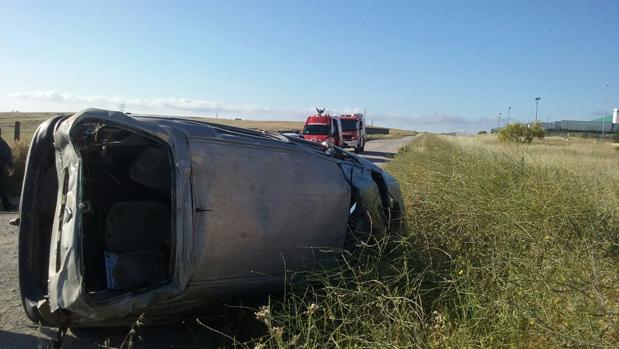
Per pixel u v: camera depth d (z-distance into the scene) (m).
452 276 4.02
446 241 5.05
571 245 4.72
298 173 4.29
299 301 3.97
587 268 4.11
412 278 4.09
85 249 3.89
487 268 4.09
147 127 3.62
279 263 4.10
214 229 3.70
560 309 3.49
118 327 4.31
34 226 3.99
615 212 6.14
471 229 5.21
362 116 33.59
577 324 3.26
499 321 3.45
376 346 3.23
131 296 3.48
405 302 3.64
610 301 3.69
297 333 3.55
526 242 4.84
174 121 4.03
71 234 3.44
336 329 3.36
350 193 4.63
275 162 4.18
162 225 4.09
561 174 7.79
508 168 8.10
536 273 3.88
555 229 5.11
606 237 5.13
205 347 3.86
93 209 4.00
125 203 4.06
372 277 4.01
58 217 3.68
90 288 3.87
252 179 3.98
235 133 4.38
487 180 7.21
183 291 3.57
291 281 4.01
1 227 8.10
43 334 4.17
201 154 3.76
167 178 4.10
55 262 3.60
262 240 3.96
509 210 5.53
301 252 4.21
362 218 4.94
